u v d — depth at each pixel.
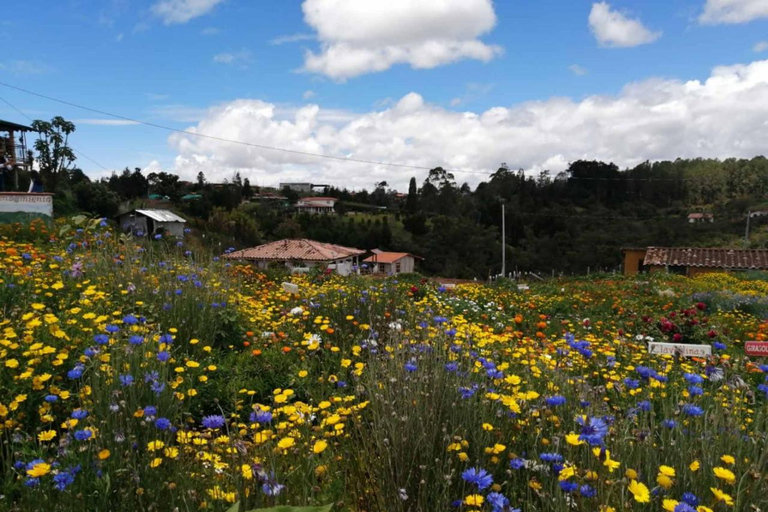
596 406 2.66
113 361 2.82
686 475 2.03
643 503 1.84
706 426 2.31
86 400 2.59
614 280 22.77
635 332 7.86
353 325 5.23
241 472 2.05
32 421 2.71
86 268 5.38
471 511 1.88
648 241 52.94
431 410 2.33
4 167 31.14
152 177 77.00
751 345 4.26
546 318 8.84
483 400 2.54
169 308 4.55
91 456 2.14
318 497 2.10
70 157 49.12
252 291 7.88
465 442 2.17
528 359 3.95
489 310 8.59
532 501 2.09
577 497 1.80
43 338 3.29
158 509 1.99
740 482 1.77
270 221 67.44
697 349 4.68
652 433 2.28
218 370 4.05
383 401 2.39
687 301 12.59
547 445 2.31
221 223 55.72
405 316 5.40
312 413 2.79
